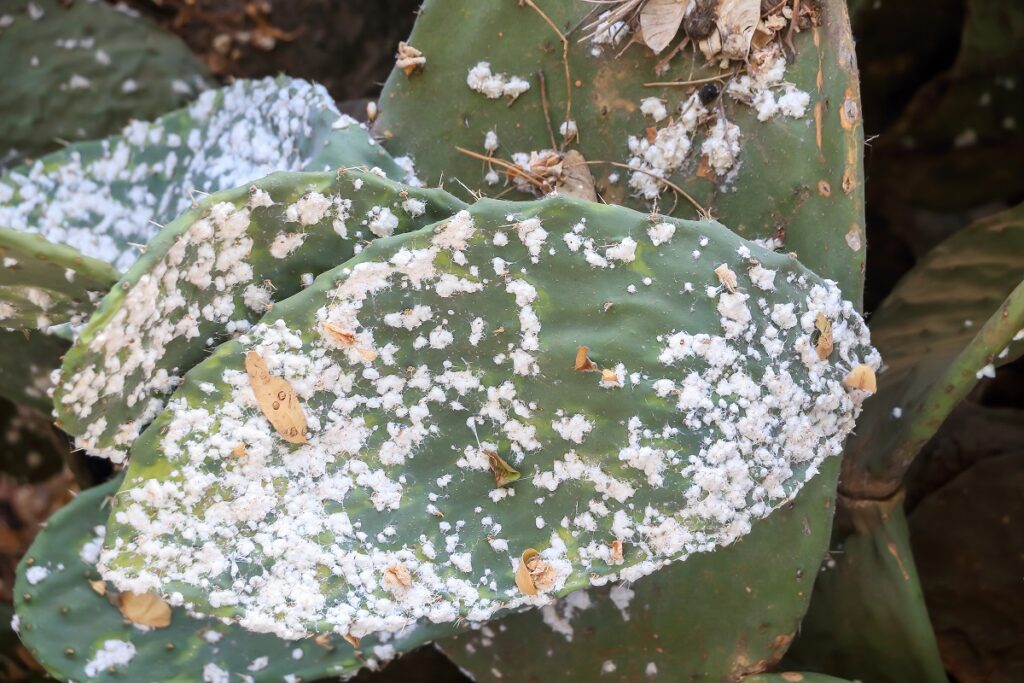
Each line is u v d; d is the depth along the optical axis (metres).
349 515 1.19
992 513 1.42
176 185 1.38
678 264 1.19
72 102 1.48
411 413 1.19
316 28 1.54
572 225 1.18
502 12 1.29
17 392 1.41
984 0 1.48
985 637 1.42
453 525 1.20
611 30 1.27
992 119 1.54
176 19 1.52
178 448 1.18
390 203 1.19
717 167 1.27
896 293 1.44
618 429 1.19
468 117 1.31
